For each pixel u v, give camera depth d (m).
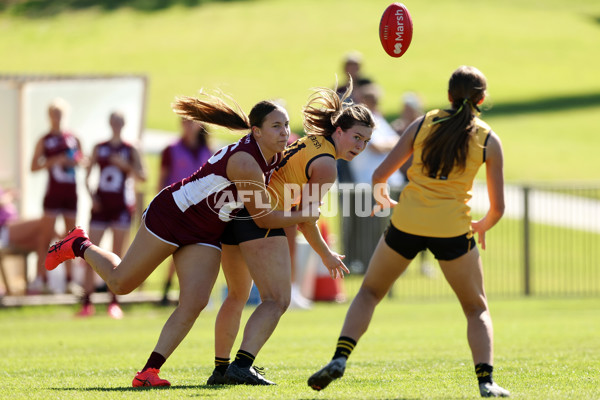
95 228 40.66
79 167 44.34
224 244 20.53
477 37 197.25
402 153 18.52
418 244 18.12
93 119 47.72
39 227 43.84
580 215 75.56
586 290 53.91
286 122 19.55
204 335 34.56
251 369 19.97
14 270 44.75
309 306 45.84
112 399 17.69
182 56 185.00
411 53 185.88
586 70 173.75
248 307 43.84
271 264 19.78
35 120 46.53
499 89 160.25
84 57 183.12
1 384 21.05
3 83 45.78
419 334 34.06
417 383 20.28
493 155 18.19
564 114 136.88
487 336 17.97
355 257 51.19
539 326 36.41
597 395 17.83
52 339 33.12
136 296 45.44
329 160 19.77
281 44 194.00
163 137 111.56
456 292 18.47
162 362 19.94
